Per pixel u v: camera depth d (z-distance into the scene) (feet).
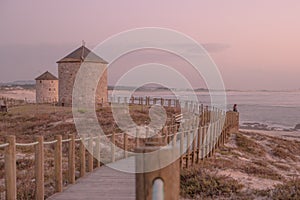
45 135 85.51
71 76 187.42
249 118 336.90
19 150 57.72
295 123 295.07
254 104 594.65
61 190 31.22
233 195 32.86
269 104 606.14
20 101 231.09
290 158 87.30
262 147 97.04
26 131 95.81
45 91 241.14
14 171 23.61
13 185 23.50
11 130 97.71
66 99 189.78
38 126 102.12
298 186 34.17
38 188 27.37
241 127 240.53
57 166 31.07
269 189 34.68
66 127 96.94
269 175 48.32
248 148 86.53
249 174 46.50
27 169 42.16
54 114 131.85
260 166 58.49
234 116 125.18
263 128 240.94
